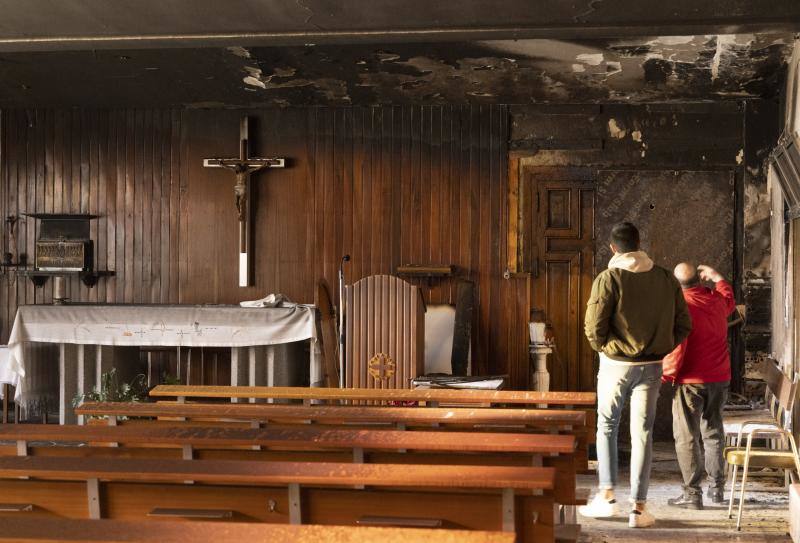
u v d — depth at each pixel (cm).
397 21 516
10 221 991
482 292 944
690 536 554
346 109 962
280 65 812
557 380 940
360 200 959
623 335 570
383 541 215
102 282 986
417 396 505
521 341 917
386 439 347
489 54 771
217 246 975
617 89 877
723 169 918
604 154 935
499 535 217
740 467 744
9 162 995
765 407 839
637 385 579
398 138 956
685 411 617
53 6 489
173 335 857
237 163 955
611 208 933
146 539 220
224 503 300
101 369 884
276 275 967
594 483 701
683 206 923
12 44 530
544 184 943
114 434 375
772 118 905
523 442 339
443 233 950
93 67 824
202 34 528
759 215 905
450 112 952
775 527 573
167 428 385
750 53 753
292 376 920
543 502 281
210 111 977
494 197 945
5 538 221
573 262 940
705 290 621
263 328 851
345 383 761
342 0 484
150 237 981
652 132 928
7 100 952
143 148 984
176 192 979
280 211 969
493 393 509
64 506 309
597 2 494
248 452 366
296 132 968
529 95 906
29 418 943
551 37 530
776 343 847
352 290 761
